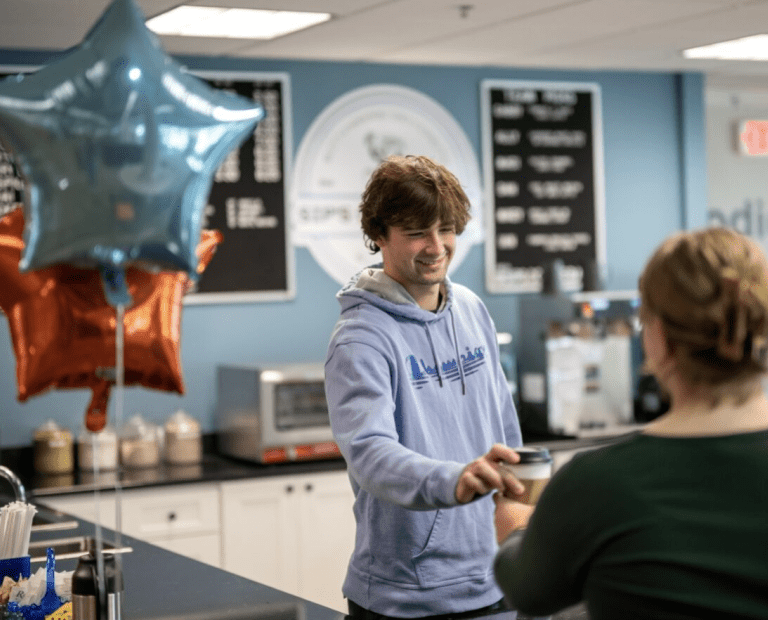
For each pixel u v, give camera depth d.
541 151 5.50
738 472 1.29
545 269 5.28
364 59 5.07
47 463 4.45
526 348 5.13
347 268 5.16
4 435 4.55
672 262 1.33
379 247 2.38
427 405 2.28
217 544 4.32
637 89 5.71
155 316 1.92
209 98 1.82
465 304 2.46
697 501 1.29
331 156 5.12
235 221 4.94
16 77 1.71
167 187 1.73
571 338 5.00
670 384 1.37
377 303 2.28
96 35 1.75
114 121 1.69
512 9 4.05
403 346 2.27
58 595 2.21
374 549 2.27
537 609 1.43
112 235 1.70
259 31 4.33
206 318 4.91
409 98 5.25
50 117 1.68
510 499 1.74
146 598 2.31
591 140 5.60
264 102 4.98
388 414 2.10
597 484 1.34
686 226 5.78
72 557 2.76
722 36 4.71
